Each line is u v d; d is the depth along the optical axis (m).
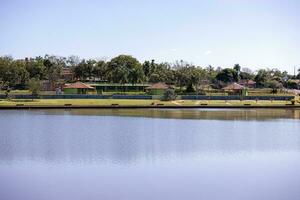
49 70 177.38
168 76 178.12
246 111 91.62
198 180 28.55
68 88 132.25
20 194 25.08
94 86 150.88
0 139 47.06
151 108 96.06
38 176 29.44
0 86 156.12
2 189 26.08
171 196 24.94
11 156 36.78
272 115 81.75
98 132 53.78
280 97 122.88
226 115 80.38
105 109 92.81
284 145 43.97
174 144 44.16
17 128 57.25
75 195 24.95
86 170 31.39
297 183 27.81
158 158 36.22
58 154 37.81
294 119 73.88
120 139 47.69
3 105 89.75
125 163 34.03
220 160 35.50
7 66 153.38
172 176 29.64
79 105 93.94
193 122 67.06
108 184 27.38
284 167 32.75
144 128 58.50
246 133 54.09
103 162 34.38
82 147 41.78
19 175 29.70
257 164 33.91
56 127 58.78
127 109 93.44
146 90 142.38
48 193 25.31
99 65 180.75
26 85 151.75
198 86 168.88
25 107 89.56
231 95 128.12
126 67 172.88
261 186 27.05
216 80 195.62
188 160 35.41
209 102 110.31
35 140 46.47
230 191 25.94
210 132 54.78
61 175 29.77
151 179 28.73
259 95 131.12
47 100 105.75
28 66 172.38
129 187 26.69
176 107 97.12
